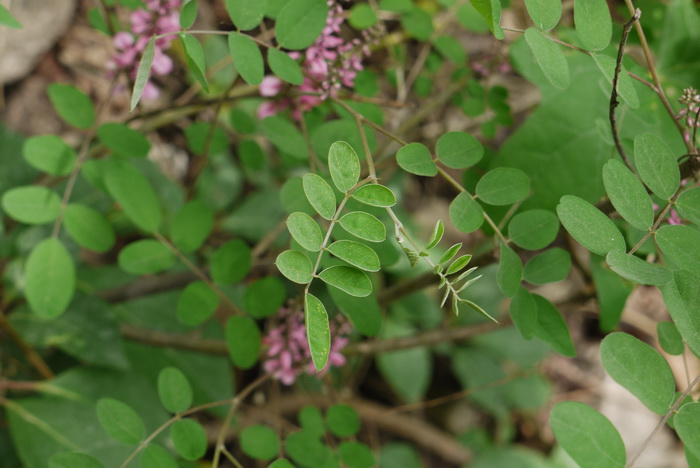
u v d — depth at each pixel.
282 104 0.74
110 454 0.81
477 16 0.83
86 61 1.16
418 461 1.25
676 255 0.62
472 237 1.18
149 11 0.74
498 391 1.33
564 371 1.42
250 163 0.84
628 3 0.64
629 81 0.64
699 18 0.80
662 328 0.68
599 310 0.77
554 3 0.62
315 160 0.73
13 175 0.87
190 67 0.65
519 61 0.77
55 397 0.82
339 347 0.74
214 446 1.06
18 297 0.83
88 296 0.83
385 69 0.90
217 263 0.75
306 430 0.73
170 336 0.86
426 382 1.25
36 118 1.12
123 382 0.84
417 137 0.91
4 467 0.85
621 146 0.69
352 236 0.68
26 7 1.09
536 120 0.76
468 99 0.84
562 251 0.67
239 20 0.66
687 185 0.68
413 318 1.22
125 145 0.76
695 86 0.81
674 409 0.60
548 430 1.40
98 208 0.89
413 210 1.29
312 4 0.68
